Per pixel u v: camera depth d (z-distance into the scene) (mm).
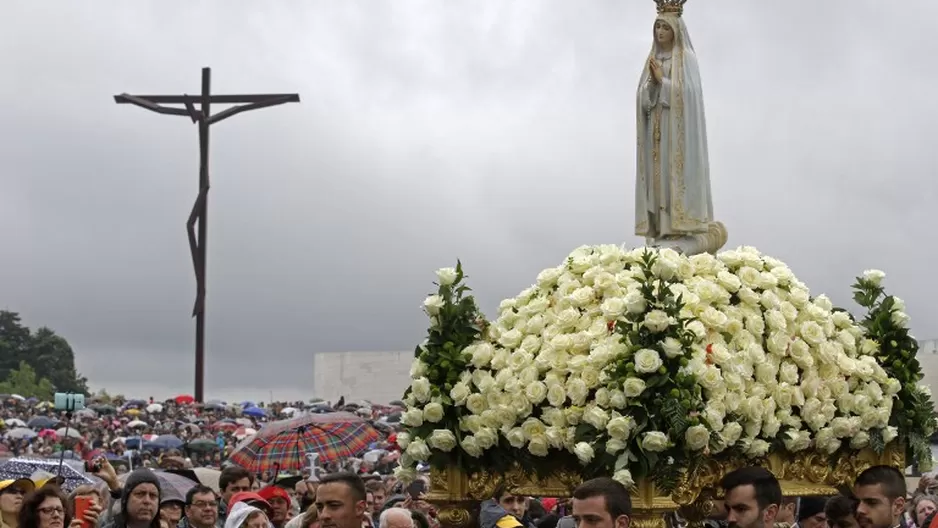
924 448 12445
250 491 16844
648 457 10656
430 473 12047
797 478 11930
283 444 21047
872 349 12406
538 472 11562
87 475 17438
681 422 10594
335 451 21078
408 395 12109
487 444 11539
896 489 10938
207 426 57844
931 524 12766
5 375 137625
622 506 9523
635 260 11672
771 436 11469
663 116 12992
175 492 15828
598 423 10797
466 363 11875
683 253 12367
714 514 12320
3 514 13688
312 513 13961
